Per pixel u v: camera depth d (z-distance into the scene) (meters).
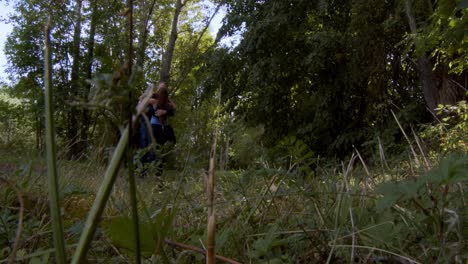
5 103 17.92
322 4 12.23
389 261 1.27
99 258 1.50
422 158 2.38
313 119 13.94
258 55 13.85
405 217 1.40
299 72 13.55
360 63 11.52
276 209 1.84
